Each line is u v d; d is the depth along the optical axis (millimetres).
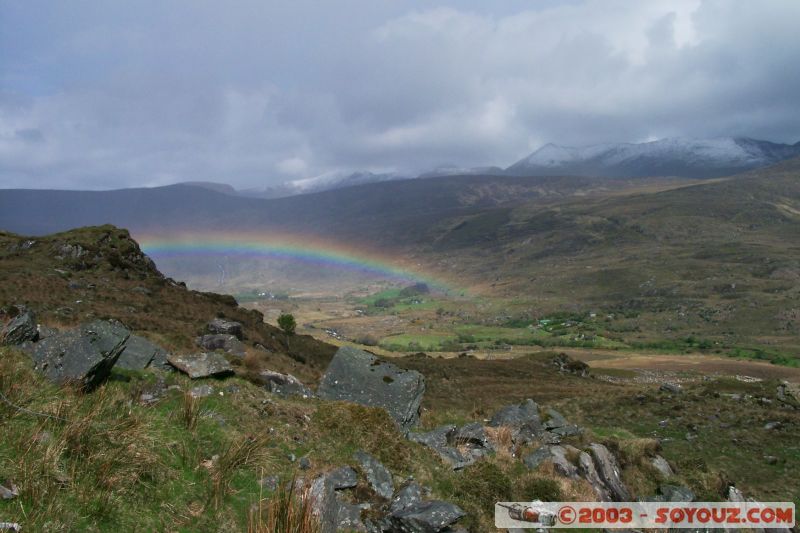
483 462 14016
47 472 7328
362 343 171250
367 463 12047
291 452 11547
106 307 43531
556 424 19281
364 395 17375
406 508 10422
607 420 42000
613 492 16109
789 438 34469
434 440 15453
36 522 6402
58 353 11211
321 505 9297
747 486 28094
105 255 60188
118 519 7242
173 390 12758
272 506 8242
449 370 70812
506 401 49906
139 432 9484
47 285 45969
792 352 146500
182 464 9383
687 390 52062
